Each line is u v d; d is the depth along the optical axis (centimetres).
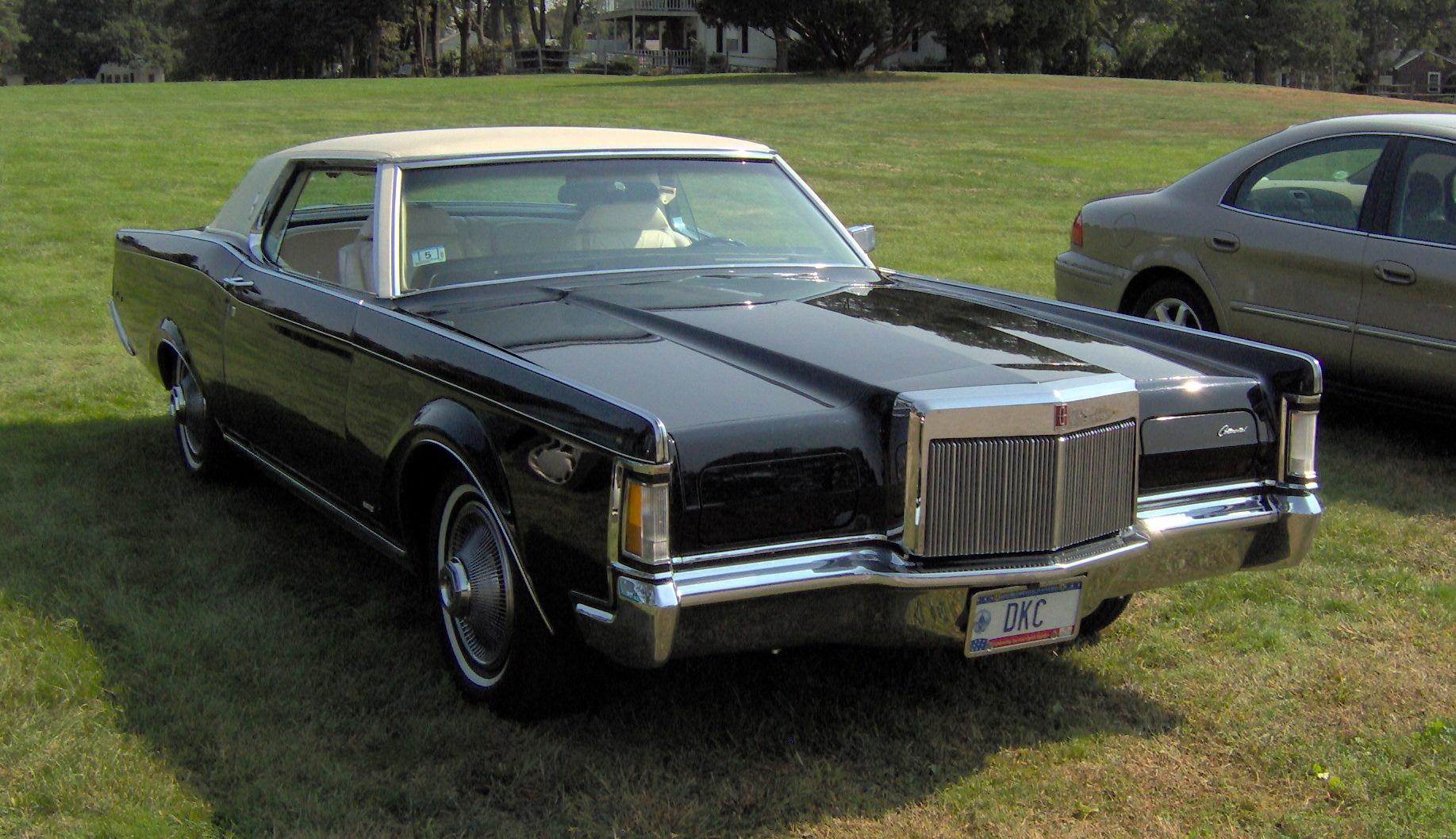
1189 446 312
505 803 284
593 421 263
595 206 404
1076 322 374
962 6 4644
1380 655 367
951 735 318
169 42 9569
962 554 276
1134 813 285
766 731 317
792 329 328
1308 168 600
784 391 288
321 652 360
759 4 4650
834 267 424
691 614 261
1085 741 316
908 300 378
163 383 543
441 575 330
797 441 269
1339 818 283
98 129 2214
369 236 381
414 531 345
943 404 269
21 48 9288
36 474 522
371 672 346
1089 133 2612
